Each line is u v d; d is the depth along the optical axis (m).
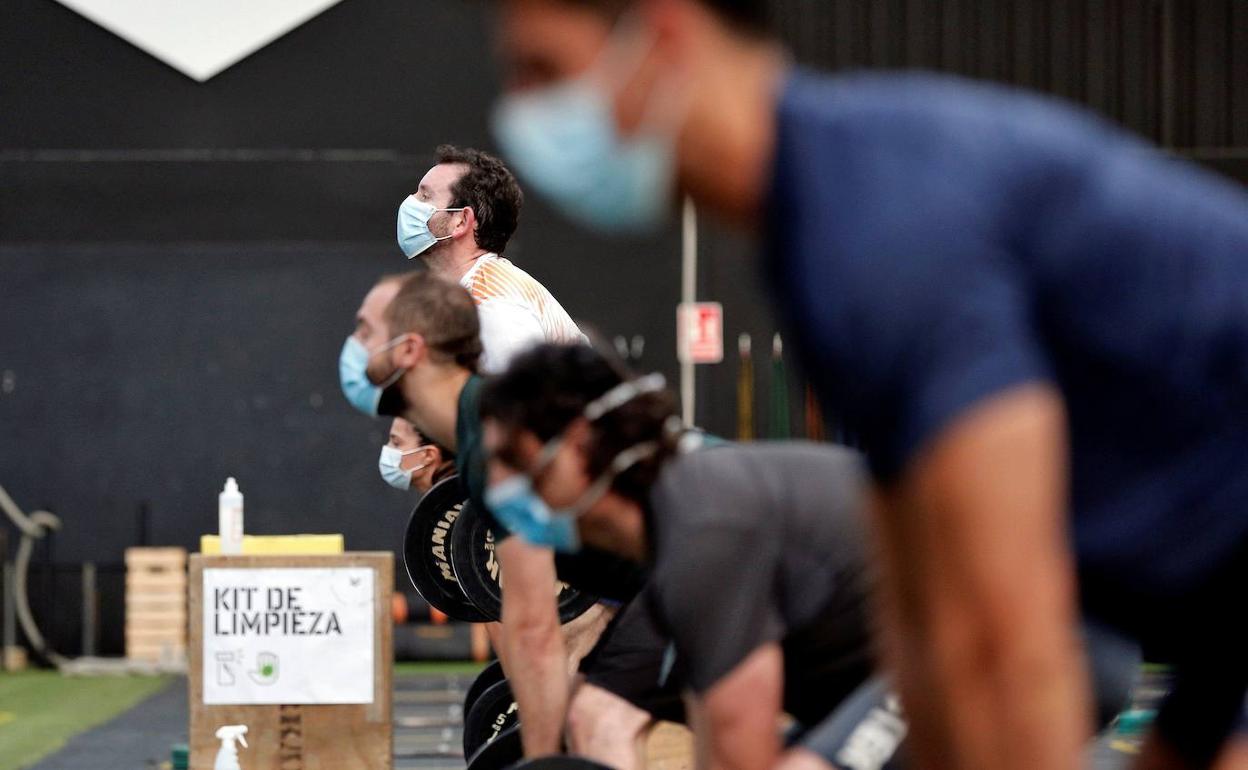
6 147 32.09
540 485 6.16
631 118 3.55
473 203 12.09
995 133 3.58
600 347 6.56
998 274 3.48
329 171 32.31
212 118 32.31
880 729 5.96
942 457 3.42
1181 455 3.86
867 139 3.51
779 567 6.05
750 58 3.57
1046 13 32.12
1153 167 3.80
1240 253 3.74
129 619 31.11
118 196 32.16
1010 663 3.46
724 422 32.28
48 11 32.16
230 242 32.19
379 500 31.94
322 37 32.44
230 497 14.14
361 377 7.98
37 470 31.78
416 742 20.39
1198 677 5.02
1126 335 3.66
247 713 13.77
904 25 32.00
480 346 8.02
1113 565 4.02
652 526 6.14
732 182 3.58
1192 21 32.09
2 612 31.58
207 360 32.03
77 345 31.95
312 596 13.83
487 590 10.81
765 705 6.05
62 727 22.77
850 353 3.46
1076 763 3.54
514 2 3.56
